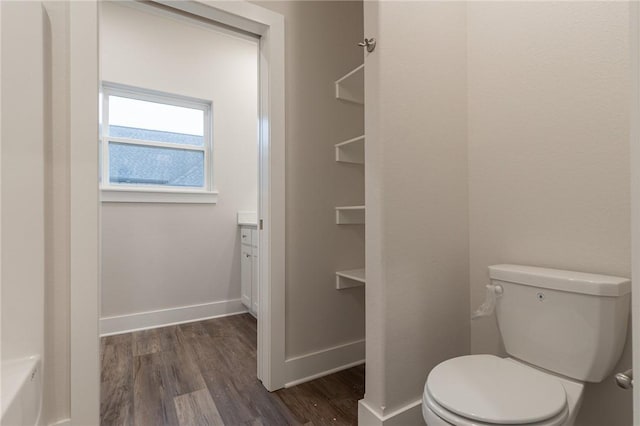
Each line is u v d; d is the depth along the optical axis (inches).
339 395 63.7
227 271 115.2
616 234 42.9
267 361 65.9
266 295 66.5
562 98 48.3
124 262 98.5
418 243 53.7
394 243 51.0
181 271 107.2
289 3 68.8
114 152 101.6
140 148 105.6
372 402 51.2
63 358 47.1
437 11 56.9
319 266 72.8
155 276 103.0
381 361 49.7
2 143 43.5
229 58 117.7
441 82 57.2
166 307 104.4
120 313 97.5
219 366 75.3
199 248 110.3
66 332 47.3
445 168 57.4
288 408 59.4
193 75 110.8
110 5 97.7
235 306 116.0
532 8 51.8
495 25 56.9
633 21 18.3
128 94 103.6
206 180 115.2
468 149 61.0
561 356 41.6
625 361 41.2
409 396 52.2
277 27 66.2
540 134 50.8
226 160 116.2
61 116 47.3
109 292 96.2
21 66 44.2
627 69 42.1
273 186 66.1
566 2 47.8
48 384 45.9
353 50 78.1
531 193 51.9
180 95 108.6
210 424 54.8
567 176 47.7
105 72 97.0
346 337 76.4
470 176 60.8
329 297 74.2
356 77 71.1
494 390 36.4
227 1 60.0
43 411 44.8
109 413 57.5
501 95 56.0
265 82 67.1
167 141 110.0
